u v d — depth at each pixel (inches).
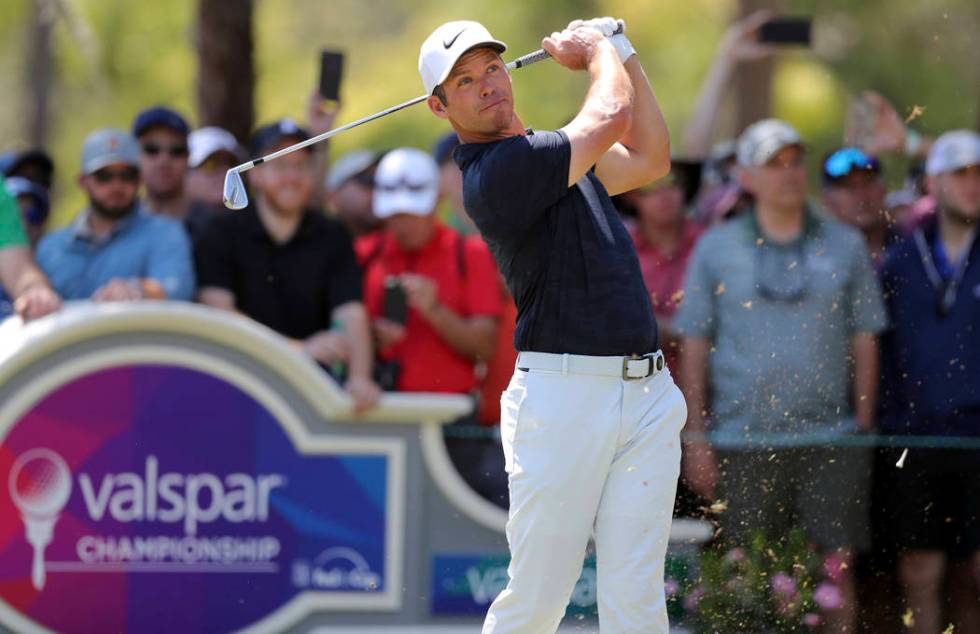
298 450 740.7
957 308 778.8
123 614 725.9
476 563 753.6
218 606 733.9
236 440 735.7
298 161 787.4
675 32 2148.1
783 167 772.0
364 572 745.6
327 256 798.5
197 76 1058.1
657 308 836.0
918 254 795.4
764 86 1598.2
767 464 748.6
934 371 775.7
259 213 794.8
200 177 906.7
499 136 522.6
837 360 768.9
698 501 740.7
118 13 2042.3
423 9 2485.2
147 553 729.0
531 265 515.8
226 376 732.7
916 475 748.6
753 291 770.2
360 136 2154.3
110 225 800.9
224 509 734.5
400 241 821.2
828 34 2014.0
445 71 511.5
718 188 940.6
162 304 724.0
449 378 800.3
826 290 770.8
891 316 785.6
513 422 525.3
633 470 518.3
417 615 748.0
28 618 717.3
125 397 725.9
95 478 724.0
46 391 717.9
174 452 730.2
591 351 513.0
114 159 792.9
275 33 2464.3
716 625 725.9
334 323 792.9
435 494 750.5
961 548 743.7
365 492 746.2
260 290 789.9
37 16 1902.1
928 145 872.3
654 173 545.3
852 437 751.1
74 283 794.8
